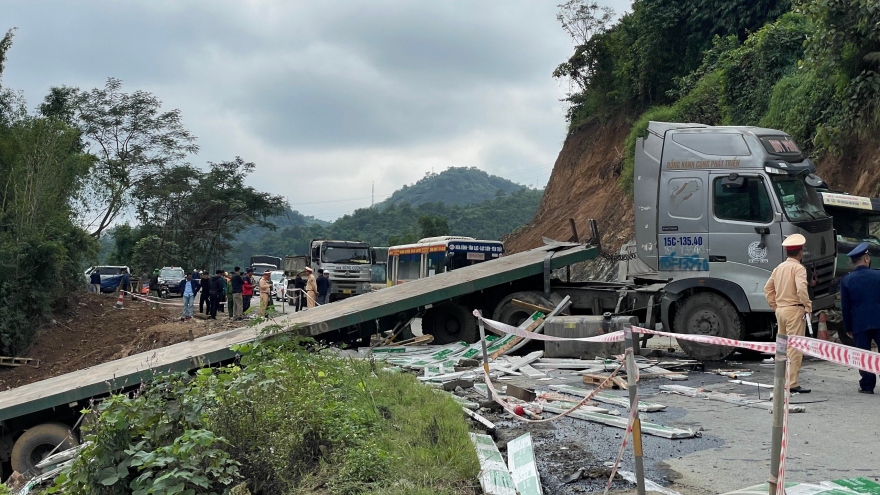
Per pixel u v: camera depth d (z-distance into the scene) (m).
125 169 59.84
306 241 144.50
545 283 15.73
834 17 18.77
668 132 14.02
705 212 13.45
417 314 15.96
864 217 16.53
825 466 6.54
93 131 59.19
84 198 38.72
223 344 14.24
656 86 38.53
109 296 41.75
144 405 6.88
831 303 13.56
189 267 67.88
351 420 7.48
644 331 6.61
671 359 13.40
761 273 12.91
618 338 7.11
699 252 13.46
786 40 27.02
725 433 7.98
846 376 11.34
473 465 6.50
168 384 7.49
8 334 28.97
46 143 35.09
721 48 33.25
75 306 35.06
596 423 8.59
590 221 16.58
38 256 30.73
